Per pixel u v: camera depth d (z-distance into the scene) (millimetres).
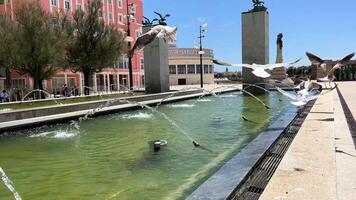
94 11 32938
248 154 5949
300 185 4168
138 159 7734
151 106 19297
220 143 9156
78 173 6871
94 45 32625
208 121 13266
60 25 30984
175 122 13180
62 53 29391
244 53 28656
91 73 34562
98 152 8594
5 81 39875
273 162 5883
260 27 28188
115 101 17156
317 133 7570
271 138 7406
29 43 27109
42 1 42562
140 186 5898
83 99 28125
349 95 19953
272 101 21531
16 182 6426
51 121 12812
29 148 9281
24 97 27203
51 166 7445
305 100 9531
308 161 5230
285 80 30422
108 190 5793
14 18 31578
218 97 25609
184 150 8445
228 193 4145
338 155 5645
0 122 11766
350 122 9375
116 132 11305
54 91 36969
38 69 27938
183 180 6125
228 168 5137
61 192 5816
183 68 70938
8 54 26625
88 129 12023
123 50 34625
